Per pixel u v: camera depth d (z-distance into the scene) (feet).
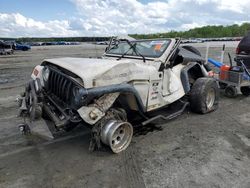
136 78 12.80
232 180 10.23
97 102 11.39
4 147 13.23
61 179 10.47
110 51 18.28
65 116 11.69
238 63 24.18
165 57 14.62
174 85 15.71
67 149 13.02
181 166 11.27
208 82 17.37
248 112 18.48
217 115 17.76
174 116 15.66
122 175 10.68
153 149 12.86
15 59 60.85
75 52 80.74
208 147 13.02
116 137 12.31
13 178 10.57
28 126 12.05
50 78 13.97
